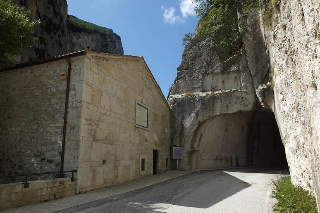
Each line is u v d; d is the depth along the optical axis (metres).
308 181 6.65
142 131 13.96
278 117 10.62
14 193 6.28
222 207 7.11
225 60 18.02
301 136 7.05
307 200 5.74
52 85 9.72
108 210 6.47
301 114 6.74
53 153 9.05
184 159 17.80
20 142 9.80
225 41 16.84
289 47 7.54
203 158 18.73
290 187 6.95
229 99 16.89
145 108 14.54
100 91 10.16
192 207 7.09
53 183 7.51
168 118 18.47
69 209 6.41
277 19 9.09
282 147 24.31
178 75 19.94
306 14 4.94
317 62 4.51
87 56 9.49
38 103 9.81
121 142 11.54
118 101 11.52
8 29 8.77
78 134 8.77
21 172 9.49
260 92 14.52
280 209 6.17
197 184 11.27
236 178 13.23
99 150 9.80
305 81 5.37
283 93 8.70
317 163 4.79
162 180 12.47
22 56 17.88
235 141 20.92
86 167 8.94
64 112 9.16
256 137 22.33
